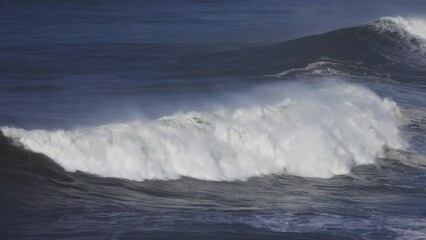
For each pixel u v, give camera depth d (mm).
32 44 178375
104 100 119000
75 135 77438
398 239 65500
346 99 109188
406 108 121125
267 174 85625
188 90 129250
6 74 141750
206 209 71188
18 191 69750
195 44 183625
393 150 100312
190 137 83562
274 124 91688
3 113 107062
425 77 152375
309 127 93812
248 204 74500
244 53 162625
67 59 158750
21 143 74875
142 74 145750
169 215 67938
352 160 93562
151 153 79562
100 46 176125
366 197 80625
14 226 62594
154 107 113875
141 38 192250
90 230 62500
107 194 72125
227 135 86312
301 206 74938
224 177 82125
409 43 168375
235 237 63094
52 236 60781
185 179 79625
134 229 63375
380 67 156000
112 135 78875
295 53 160375
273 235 64188
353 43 165500
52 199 69188
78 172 75062
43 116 105375
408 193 83062
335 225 68375
